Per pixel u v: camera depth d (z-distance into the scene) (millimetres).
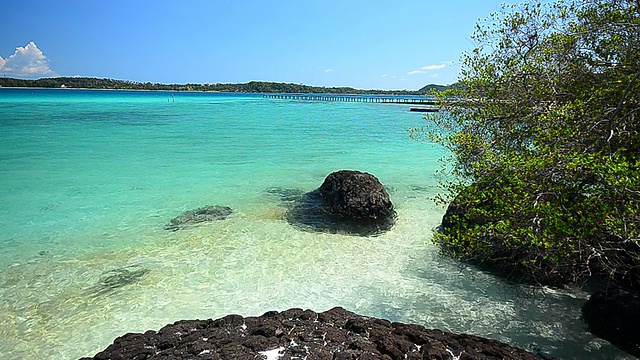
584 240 6227
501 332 7391
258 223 12516
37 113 49969
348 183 13422
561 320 7676
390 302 8359
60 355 6664
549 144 6883
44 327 7352
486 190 7430
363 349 5457
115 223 12391
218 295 8500
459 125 9719
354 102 108375
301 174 19203
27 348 6809
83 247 10664
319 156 24250
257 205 14211
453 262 10047
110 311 7863
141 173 18953
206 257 10195
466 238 7969
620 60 7812
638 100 6867
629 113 6625
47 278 9031
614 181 5555
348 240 11398
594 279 8805
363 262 10086
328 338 5805
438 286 8977
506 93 8789
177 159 22484
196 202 14531
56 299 8227
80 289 8609
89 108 62219
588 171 6055
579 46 8195
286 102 106062
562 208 6301
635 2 7719
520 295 8570
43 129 34125
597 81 8062
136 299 8289
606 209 5816
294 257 10297
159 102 91125
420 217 13297
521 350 6129
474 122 9125
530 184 6539
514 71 8656
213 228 12086
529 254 7176
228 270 9555
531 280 8859
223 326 6344
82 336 7141
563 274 8305
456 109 9703
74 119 43688
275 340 5738
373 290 8812
